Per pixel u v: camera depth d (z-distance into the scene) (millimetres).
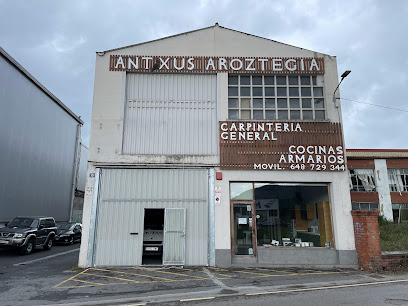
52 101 23594
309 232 11398
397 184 26016
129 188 11281
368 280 8734
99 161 11422
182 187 11352
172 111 12156
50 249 16922
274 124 11914
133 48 12414
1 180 16984
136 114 12062
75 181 28875
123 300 6711
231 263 10914
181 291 7449
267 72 12445
